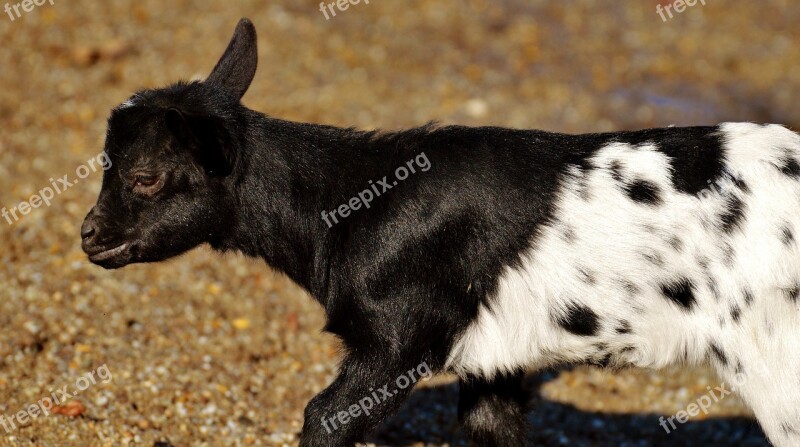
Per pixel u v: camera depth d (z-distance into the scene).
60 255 14.28
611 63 22.09
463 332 9.79
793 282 9.02
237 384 12.63
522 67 21.33
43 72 18.52
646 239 9.29
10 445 10.79
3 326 12.70
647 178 9.38
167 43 19.80
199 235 9.88
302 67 19.70
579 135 9.85
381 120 18.22
